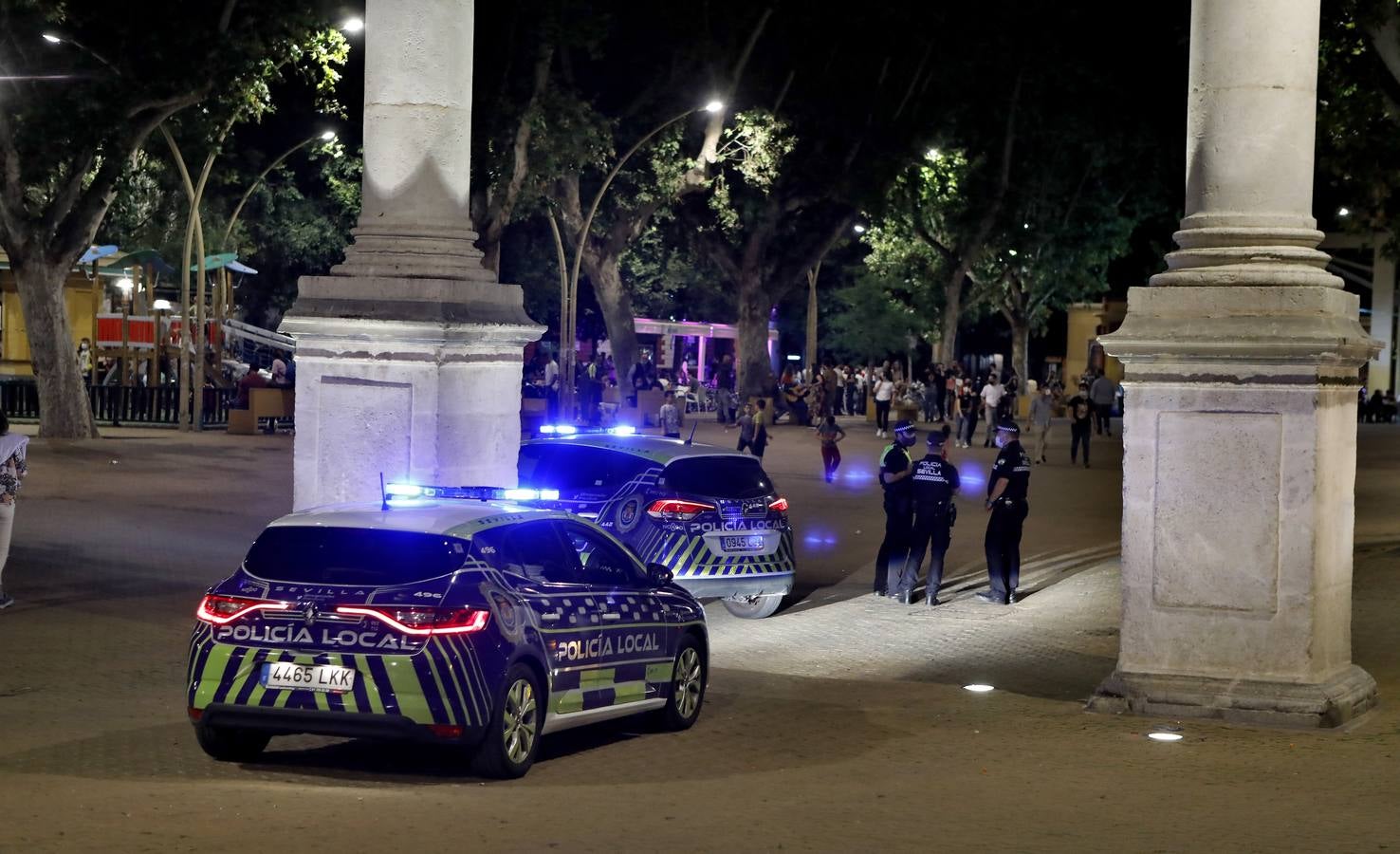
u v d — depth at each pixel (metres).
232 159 49.22
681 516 15.96
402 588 9.49
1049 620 16.80
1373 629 15.34
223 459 32.59
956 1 52.88
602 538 11.20
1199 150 11.94
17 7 31.55
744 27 48.72
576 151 43.03
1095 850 7.88
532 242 65.31
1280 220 11.73
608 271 51.03
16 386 43.69
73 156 34.47
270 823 8.25
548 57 42.59
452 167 14.49
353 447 14.08
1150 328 11.59
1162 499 11.84
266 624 9.53
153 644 14.38
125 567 18.64
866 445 44.12
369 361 14.01
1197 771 10.01
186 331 40.91
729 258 54.88
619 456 16.33
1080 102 56.28
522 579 10.09
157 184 52.47
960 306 64.38
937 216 59.53
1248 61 11.75
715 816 8.63
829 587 19.31
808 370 66.44
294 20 33.84
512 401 14.80
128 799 8.83
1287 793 9.36
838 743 11.02
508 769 9.69
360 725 9.37
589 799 9.12
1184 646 11.84
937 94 53.72
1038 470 36.25
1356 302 12.03
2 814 8.34
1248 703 11.52
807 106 51.62
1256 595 11.59
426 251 14.30
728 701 12.73
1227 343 11.38
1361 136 24.62
